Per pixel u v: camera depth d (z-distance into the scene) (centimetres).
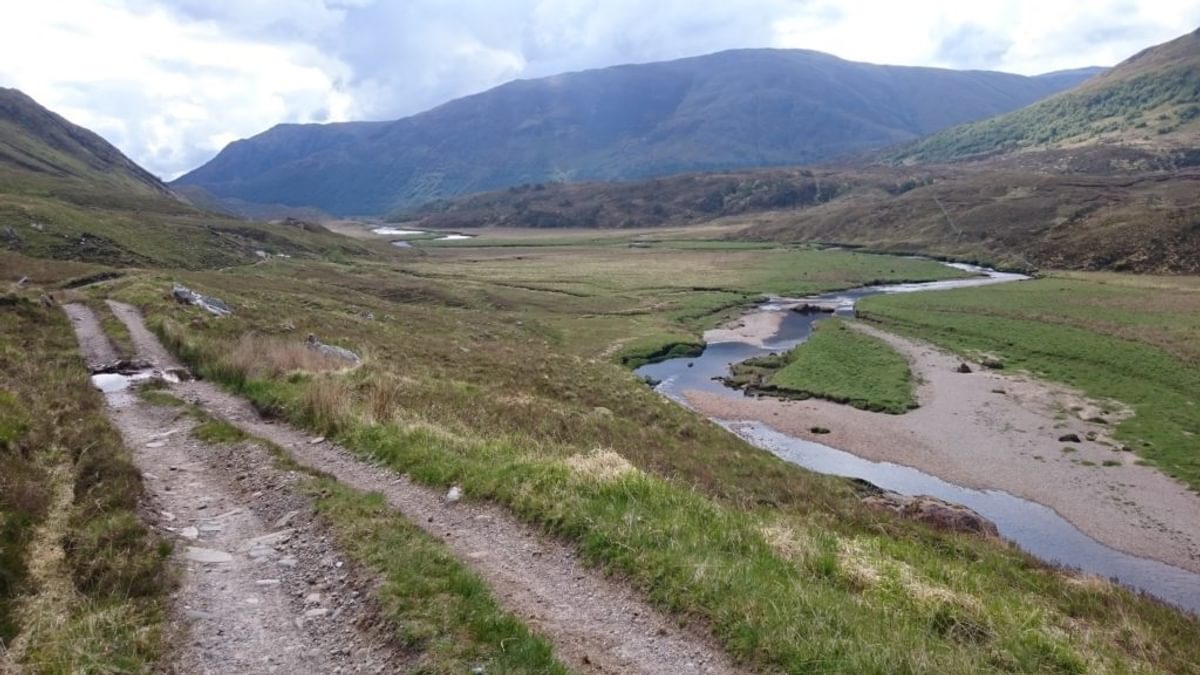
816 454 4312
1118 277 11506
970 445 4412
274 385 2514
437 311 8388
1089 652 1096
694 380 6406
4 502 1143
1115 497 3553
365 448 1839
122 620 919
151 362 3067
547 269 14638
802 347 7369
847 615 1030
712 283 12512
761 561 1218
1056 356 6538
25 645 830
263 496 1475
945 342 7444
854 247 18388
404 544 1173
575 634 980
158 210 14750
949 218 17875
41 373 2416
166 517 1357
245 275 9388
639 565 1155
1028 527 3256
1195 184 16600
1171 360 5947
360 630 950
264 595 1052
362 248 16525
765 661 928
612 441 2781
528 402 3095
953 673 905
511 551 1250
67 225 9338
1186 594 2616
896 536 2114
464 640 901
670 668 917
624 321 8994
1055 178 19975
